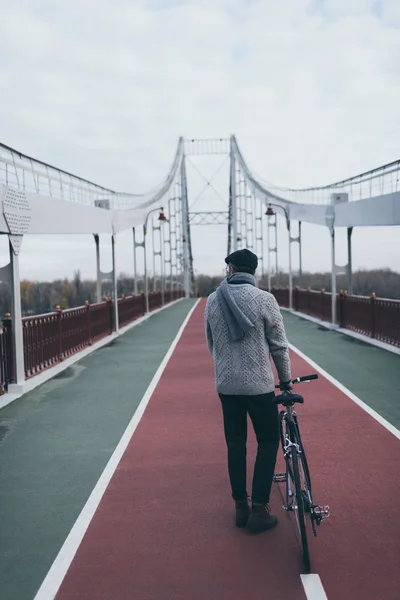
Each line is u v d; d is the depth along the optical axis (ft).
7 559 11.21
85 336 41.16
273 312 11.89
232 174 201.36
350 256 53.31
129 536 12.07
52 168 35.78
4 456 17.63
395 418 21.11
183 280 182.39
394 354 36.40
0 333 25.80
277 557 11.03
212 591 9.95
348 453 17.20
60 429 20.61
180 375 30.83
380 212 39.91
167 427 20.65
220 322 12.07
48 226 32.53
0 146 27.96
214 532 12.17
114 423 21.33
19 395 26.09
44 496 14.42
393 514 12.85
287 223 81.87
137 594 9.90
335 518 12.69
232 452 12.39
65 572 10.65
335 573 10.43
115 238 52.85
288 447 11.37
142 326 61.11
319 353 37.22
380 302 40.40
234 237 198.70
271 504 13.57
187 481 15.24
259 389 11.85
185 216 209.87
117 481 15.34
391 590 9.86
